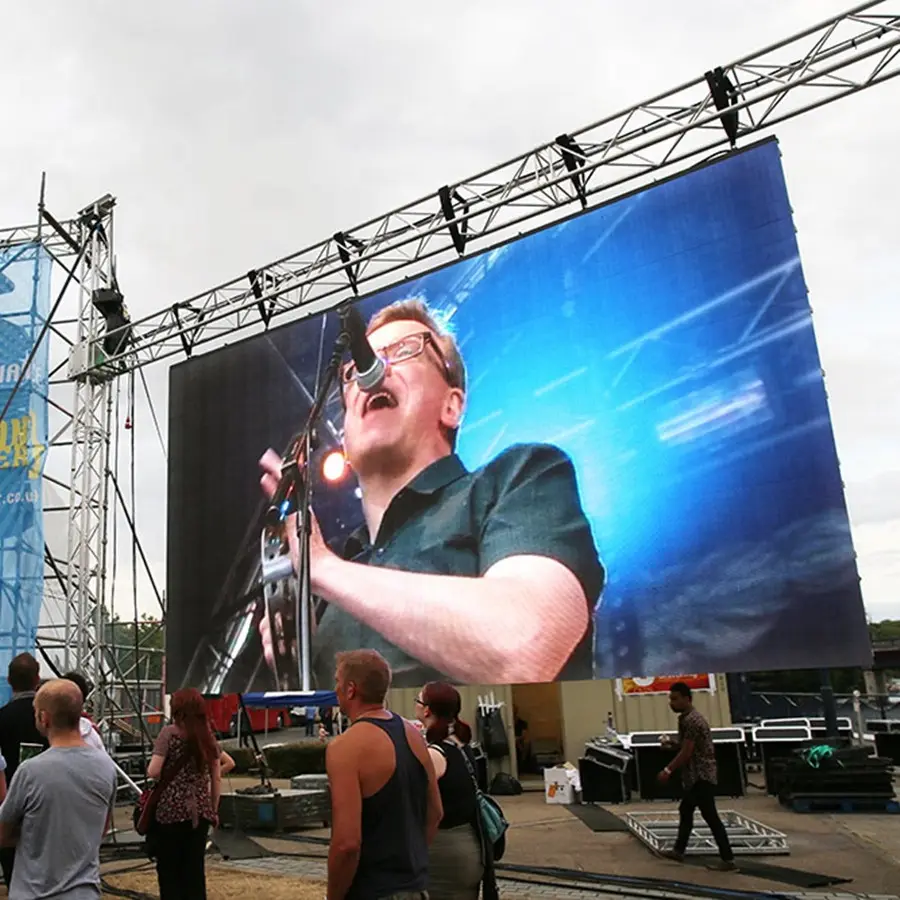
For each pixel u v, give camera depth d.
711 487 7.73
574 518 8.54
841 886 6.43
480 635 9.02
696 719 7.32
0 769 4.31
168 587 12.07
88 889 3.21
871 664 6.71
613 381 8.53
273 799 9.60
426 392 9.97
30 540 11.91
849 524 6.97
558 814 10.59
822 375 7.31
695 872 7.00
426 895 2.90
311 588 10.61
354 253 10.85
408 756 3.00
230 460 11.73
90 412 12.36
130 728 13.81
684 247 8.29
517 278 9.39
